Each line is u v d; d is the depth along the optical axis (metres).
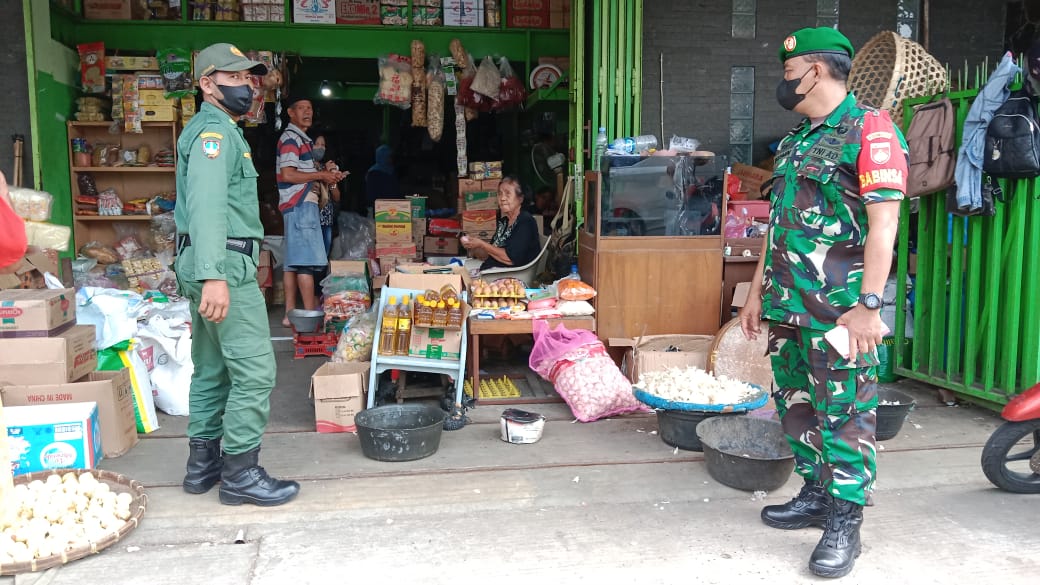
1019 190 3.75
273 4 6.91
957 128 3.96
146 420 3.81
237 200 2.85
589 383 4.01
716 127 5.73
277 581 2.47
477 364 4.31
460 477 3.28
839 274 2.45
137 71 6.75
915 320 4.47
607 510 2.98
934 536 2.78
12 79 5.85
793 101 2.51
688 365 4.30
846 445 2.51
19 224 2.40
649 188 4.52
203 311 2.72
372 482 3.21
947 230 4.25
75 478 2.98
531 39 7.22
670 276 4.57
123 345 3.78
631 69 5.34
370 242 7.04
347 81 9.16
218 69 2.81
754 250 4.75
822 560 2.50
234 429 2.94
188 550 2.66
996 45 6.02
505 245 5.12
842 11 5.76
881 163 2.29
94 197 6.80
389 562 2.59
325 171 6.39
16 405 3.33
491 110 7.18
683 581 2.48
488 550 2.67
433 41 7.12
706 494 3.13
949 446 3.67
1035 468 3.10
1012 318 3.87
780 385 2.78
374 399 4.04
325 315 5.41
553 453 3.56
